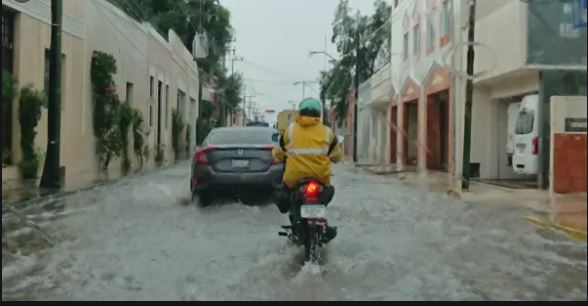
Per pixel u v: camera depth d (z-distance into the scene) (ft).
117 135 68.54
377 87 121.29
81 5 60.95
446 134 79.82
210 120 189.78
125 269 20.10
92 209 34.04
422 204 38.70
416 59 89.40
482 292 17.83
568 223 29.09
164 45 110.42
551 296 17.48
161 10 164.25
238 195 36.99
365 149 137.18
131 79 82.69
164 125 111.14
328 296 17.22
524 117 52.19
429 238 25.95
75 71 59.47
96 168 66.18
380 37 139.13
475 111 64.85
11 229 26.99
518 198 42.04
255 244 24.41
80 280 18.79
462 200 41.32
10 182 46.19
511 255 22.76
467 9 65.26
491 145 64.85
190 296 17.12
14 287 17.99
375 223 30.22
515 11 50.75
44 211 32.96
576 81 46.93
